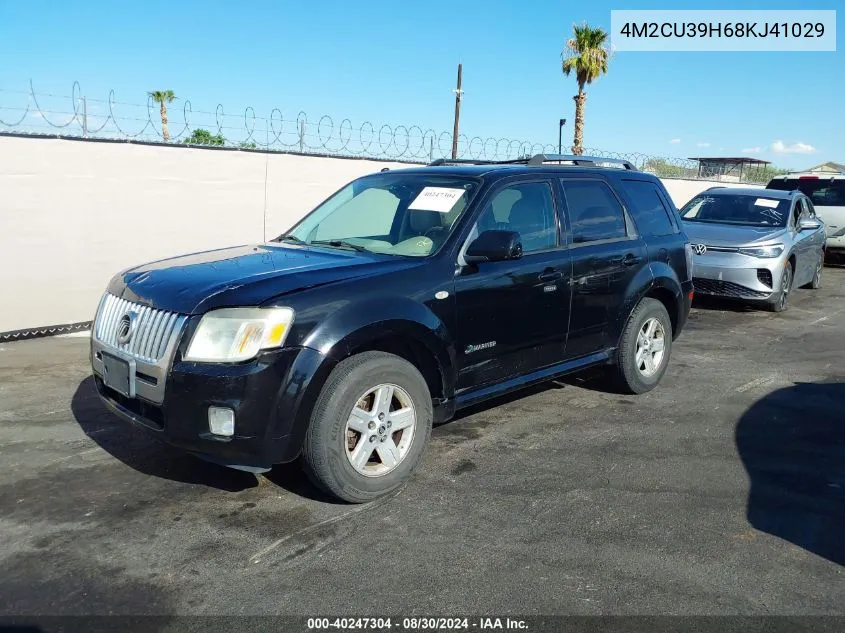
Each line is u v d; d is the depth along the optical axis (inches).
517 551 135.9
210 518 147.5
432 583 124.8
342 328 145.7
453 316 169.6
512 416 215.9
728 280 392.8
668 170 813.2
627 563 132.2
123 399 157.9
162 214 348.8
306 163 406.0
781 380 261.9
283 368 139.4
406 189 197.3
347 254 175.8
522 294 187.2
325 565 130.3
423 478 169.2
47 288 313.4
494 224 185.0
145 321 149.7
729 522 149.1
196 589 122.1
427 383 173.8
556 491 163.0
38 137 301.9
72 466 171.8
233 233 379.6
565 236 205.2
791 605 119.8
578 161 232.4
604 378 255.1
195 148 356.8
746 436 201.0
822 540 142.0
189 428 140.3
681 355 301.4
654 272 232.5
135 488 160.7
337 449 146.9
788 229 419.2
